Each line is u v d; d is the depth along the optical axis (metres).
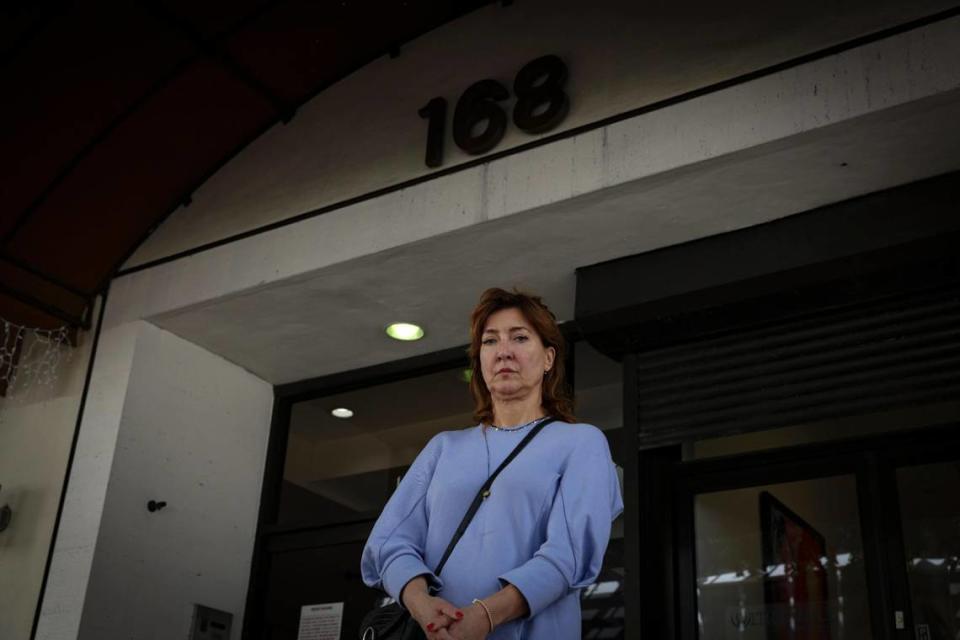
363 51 5.41
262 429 6.18
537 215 4.52
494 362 2.43
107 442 5.42
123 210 5.68
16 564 5.39
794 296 4.32
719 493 4.58
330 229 5.12
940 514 4.03
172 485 5.60
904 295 4.21
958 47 3.74
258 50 5.16
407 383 5.95
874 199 4.24
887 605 4.01
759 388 4.44
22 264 5.51
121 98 5.16
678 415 4.60
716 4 4.41
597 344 4.83
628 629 4.39
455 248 4.80
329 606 5.62
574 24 4.80
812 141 3.98
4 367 5.97
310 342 5.79
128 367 5.54
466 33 5.17
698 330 4.59
